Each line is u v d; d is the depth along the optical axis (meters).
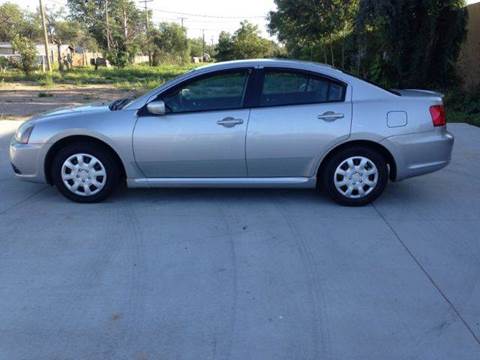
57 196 5.96
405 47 15.00
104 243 4.57
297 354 3.00
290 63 5.42
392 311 3.45
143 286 3.79
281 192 6.09
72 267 4.10
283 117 5.33
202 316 3.39
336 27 23.25
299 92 5.42
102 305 3.53
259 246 4.51
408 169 5.46
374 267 4.11
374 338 3.15
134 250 4.43
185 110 5.42
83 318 3.37
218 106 5.41
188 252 4.39
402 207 5.57
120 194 6.02
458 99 13.66
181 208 5.52
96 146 5.52
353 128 5.31
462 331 3.22
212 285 3.81
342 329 3.24
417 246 4.52
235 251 4.41
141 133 5.38
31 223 5.07
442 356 2.98
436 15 14.09
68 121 5.45
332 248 4.47
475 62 14.54
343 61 22.45
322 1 23.42
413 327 3.27
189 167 5.48
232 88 5.42
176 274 3.98
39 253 4.36
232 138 5.35
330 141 5.34
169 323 3.31
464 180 6.70
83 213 5.36
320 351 3.03
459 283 3.85
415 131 5.38
